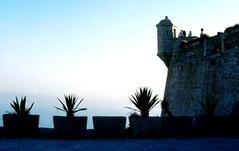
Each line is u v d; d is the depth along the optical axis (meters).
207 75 30.14
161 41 38.91
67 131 14.27
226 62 27.42
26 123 14.15
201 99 30.39
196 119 16.48
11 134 14.02
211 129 16.47
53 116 14.38
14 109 14.43
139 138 14.59
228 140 13.49
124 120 15.12
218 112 27.20
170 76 37.97
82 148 10.34
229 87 26.47
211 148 10.45
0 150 9.27
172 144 11.82
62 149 9.94
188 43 34.62
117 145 11.42
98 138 14.45
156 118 15.42
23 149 9.62
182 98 34.34
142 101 15.75
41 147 10.34
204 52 30.86
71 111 14.54
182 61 35.38
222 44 28.30
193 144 11.80
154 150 9.91
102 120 14.91
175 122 15.77
